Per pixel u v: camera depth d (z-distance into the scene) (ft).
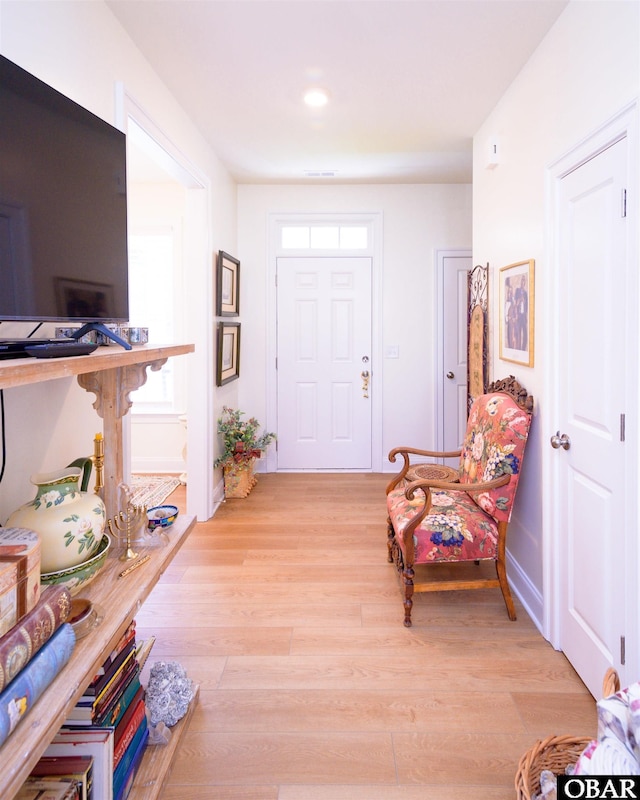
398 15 6.93
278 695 5.97
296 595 8.29
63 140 4.28
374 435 15.78
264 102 9.56
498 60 7.98
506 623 7.54
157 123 8.51
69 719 3.97
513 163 8.55
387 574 9.04
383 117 10.23
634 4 4.93
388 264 15.30
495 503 7.47
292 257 15.37
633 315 4.98
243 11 6.85
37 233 3.96
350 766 5.00
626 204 5.10
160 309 15.72
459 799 4.66
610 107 5.42
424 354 15.52
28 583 3.12
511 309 8.52
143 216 15.48
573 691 6.07
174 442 16.03
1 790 2.38
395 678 6.27
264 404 15.69
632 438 5.02
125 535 4.85
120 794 4.36
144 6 6.72
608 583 5.58
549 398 7.00
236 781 4.84
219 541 10.51
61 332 4.92
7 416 4.77
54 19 5.42
